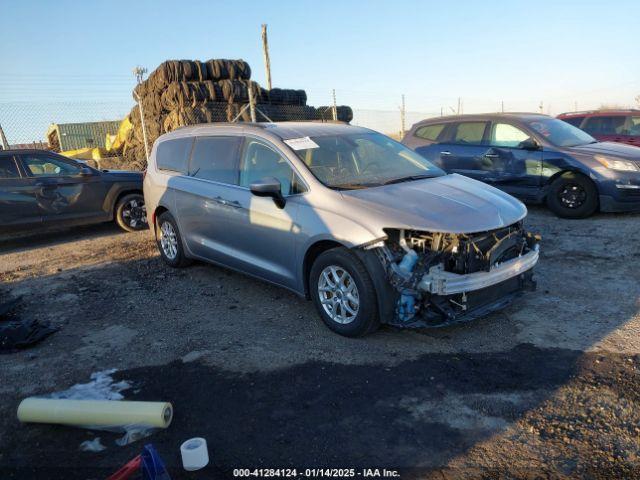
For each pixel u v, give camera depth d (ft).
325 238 14.10
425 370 12.51
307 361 13.25
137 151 58.39
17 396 12.23
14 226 26.91
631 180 25.66
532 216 28.60
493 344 13.71
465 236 13.23
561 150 27.48
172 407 11.49
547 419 10.48
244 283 19.66
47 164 28.12
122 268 22.38
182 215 20.04
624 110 40.04
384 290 13.24
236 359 13.57
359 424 10.57
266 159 16.67
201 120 49.73
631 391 11.29
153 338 15.12
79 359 13.97
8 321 16.48
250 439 10.26
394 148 18.38
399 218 13.23
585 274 18.69
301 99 62.44
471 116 31.68
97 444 10.37
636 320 14.73
